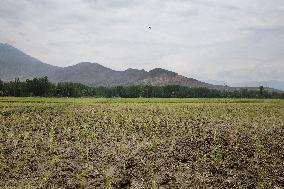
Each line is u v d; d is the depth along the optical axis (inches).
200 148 1272.1
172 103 3922.2
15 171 1044.5
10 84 6382.9
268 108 3193.9
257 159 1123.9
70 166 1092.5
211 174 998.4
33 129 1765.5
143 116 2327.8
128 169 1057.5
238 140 1381.6
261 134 1517.0
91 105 3356.3
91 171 1043.9
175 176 977.5
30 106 2962.6
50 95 6742.1
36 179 980.6
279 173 1001.5
